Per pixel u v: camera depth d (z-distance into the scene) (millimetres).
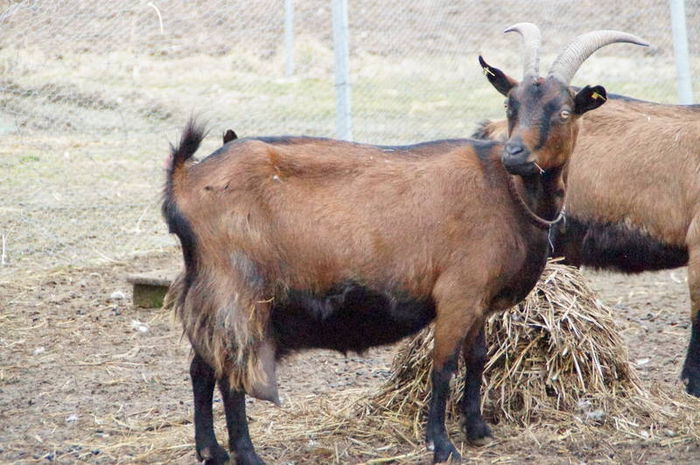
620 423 10422
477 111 26094
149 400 11641
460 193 9367
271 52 27406
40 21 22000
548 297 10883
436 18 28656
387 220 9234
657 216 11969
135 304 15117
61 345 13523
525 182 9359
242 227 8898
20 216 18672
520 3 30078
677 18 21578
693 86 26844
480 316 9492
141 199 20078
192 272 9008
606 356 10883
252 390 8891
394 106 25938
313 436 10414
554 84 9195
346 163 9398
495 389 10719
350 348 9664
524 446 10016
